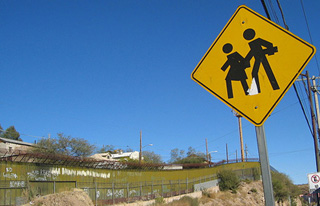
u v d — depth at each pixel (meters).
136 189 38.22
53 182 28.27
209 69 4.09
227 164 61.28
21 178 25.50
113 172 36.41
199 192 48.03
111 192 34.19
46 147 48.09
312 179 17.80
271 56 3.89
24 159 27.50
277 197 51.97
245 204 48.34
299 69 3.78
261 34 3.98
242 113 3.87
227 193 51.34
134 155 79.81
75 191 26.80
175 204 36.47
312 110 21.25
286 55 3.85
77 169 31.34
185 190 46.53
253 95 3.87
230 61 4.04
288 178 66.56
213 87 4.04
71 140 50.84
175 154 89.75
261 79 3.88
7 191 23.25
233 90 3.96
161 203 36.28
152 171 43.75
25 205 23.20
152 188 40.56
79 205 24.42
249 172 63.00
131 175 39.53
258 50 3.96
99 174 34.22
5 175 24.17
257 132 3.77
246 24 4.07
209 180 55.53
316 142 21.03
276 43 3.91
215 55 4.11
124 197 35.78
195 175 53.62
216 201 45.25
